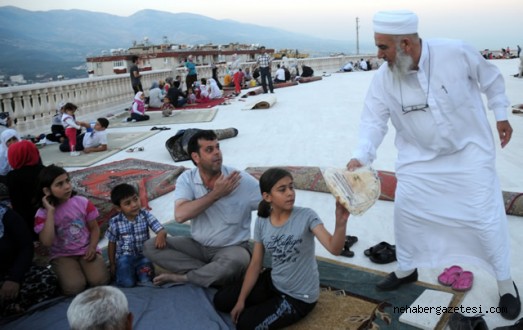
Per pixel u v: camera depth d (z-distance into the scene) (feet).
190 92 54.13
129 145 29.76
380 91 10.07
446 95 9.15
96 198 17.49
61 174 11.48
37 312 10.78
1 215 10.71
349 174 8.96
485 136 9.59
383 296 10.62
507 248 9.59
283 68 73.10
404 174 10.19
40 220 11.43
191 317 10.03
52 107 38.88
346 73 94.02
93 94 45.98
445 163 9.71
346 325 9.57
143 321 9.95
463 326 8.92
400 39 8.91
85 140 28.25
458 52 9.11
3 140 20.12
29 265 10.87
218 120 38.75
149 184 19.54
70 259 11.72
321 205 16.83
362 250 13.19
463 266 11.78
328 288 11.05
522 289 10.56
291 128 32.60
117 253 12.23
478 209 9.46
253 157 24.54
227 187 10.86
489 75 9.45
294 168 19.74
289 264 9.45
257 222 10.03
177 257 11.66
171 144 24.64
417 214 10.05
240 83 71.00
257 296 9.95
